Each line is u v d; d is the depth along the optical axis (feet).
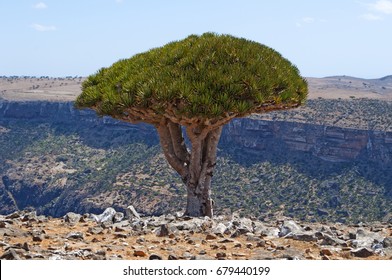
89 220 58.70
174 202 529.86
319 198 490.49
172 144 69.87
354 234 49.62
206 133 65.46
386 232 53.21
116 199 571.28
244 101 60.29
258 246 43.42
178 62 64.18
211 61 63.46
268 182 522.47
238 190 520.83
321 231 50.26
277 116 568.82
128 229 51.62
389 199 477.36
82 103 71.00
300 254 39.91
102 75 73.26
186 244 44.45
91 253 37.88
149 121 67.97
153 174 592.19
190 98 59.11
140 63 68.69
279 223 61.77
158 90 60.08
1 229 46.37
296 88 66.49
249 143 563.48
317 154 539.29
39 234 46.32
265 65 64.69
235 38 70.08
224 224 54.19
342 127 534.78
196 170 68.28
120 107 63.93
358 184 497.87
